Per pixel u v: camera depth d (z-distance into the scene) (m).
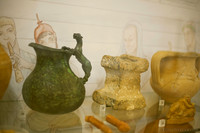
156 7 0.93
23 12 0.73
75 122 0.66
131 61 0.76
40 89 0.58
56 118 0.66
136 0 0.88
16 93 0.75
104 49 0.87
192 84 0.81
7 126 0.58
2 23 0.71
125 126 0.63
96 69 0.86
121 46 0.90
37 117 0.65
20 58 0.75
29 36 0.75
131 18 0.89
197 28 1.01
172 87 0.80
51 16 0.77
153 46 0.96
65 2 0.78
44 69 0.60
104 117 0.69
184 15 0.99
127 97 0.74
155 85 0.84
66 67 0.63
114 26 0.87
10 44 0.73
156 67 0.80
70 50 0.64
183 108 0.72
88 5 0.81
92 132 0.63
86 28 0.82
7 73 0.62
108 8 0.84
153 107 0.82
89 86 0.86
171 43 0.99
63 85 0.59
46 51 0.59
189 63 0.82
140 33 0.92
